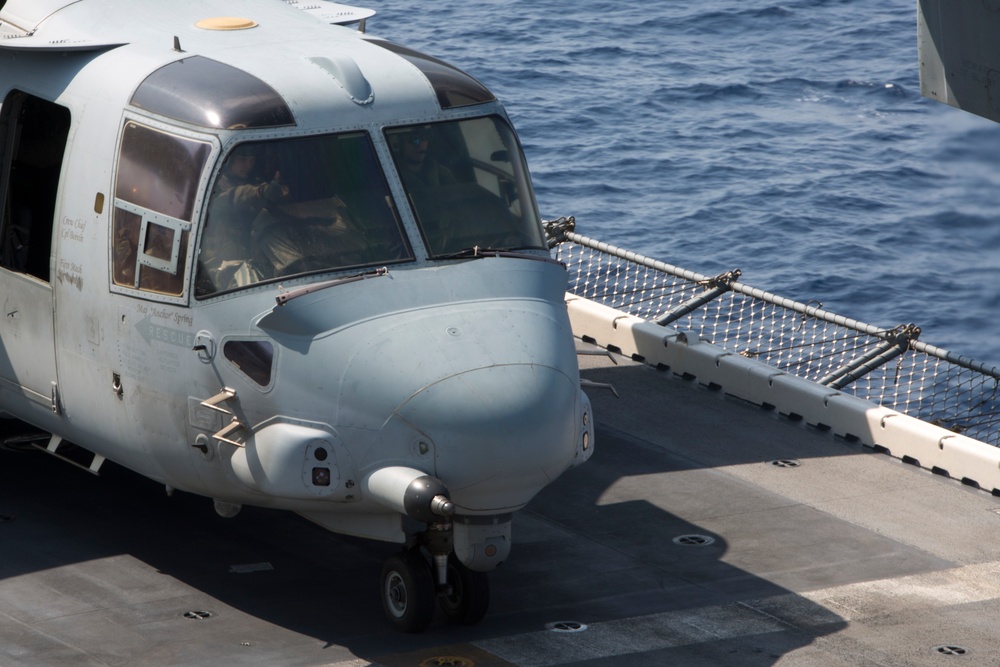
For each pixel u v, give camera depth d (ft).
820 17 514.27
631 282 284.61
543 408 115.55
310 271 119.55
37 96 135.13
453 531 120.88
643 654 120.37
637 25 497.87
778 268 311.27
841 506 150.61
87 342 128.77
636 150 380.17
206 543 139.95
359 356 115.65
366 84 126.52
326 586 132.16
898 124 409.49
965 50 154.20
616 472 157.89
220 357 119.14
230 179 120.88
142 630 122.62
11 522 142.31
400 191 123.54
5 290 138.00
